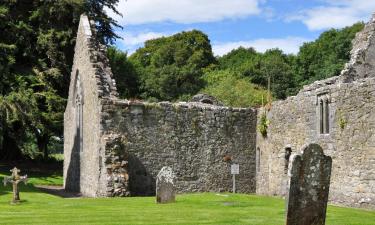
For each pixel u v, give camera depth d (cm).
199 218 1462
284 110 2498
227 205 1819
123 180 2373
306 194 1213
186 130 2641
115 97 2539
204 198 2056
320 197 1223
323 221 1225
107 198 2178
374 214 1644
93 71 2591
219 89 5344
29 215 1533
